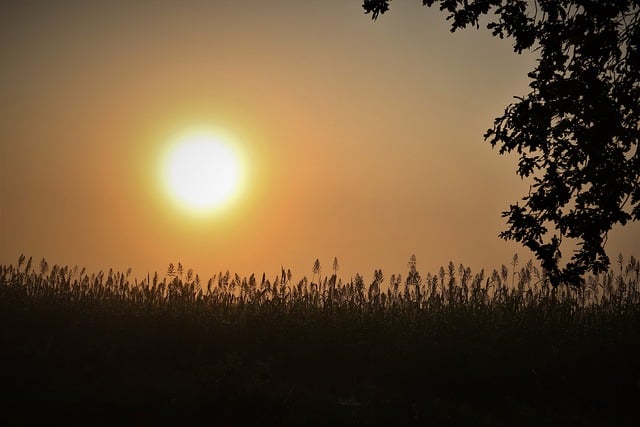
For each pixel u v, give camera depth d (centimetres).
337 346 3391
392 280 4109
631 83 1875
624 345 3300
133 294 4241
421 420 2609
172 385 2934
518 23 1997
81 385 2875
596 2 1836
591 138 1906
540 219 2016
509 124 2014
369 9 2125
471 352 3231
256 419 2552
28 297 4175
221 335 3603
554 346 3341
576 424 2683
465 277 4053
